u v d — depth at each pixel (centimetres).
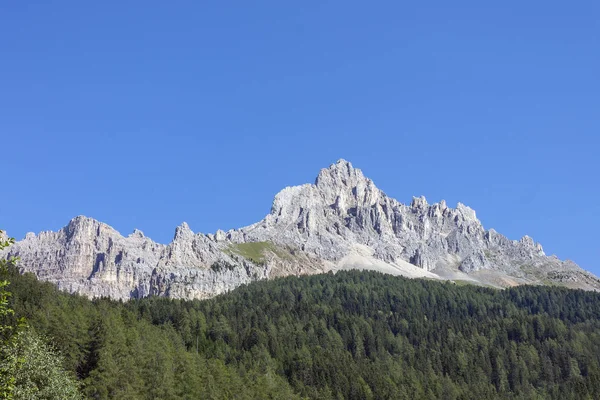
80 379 17275
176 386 18700
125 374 17000
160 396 17400
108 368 16925
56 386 10475
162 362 18638
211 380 19700
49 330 18638
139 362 18438
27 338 10662
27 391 9438
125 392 16425
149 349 19938
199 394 18875
